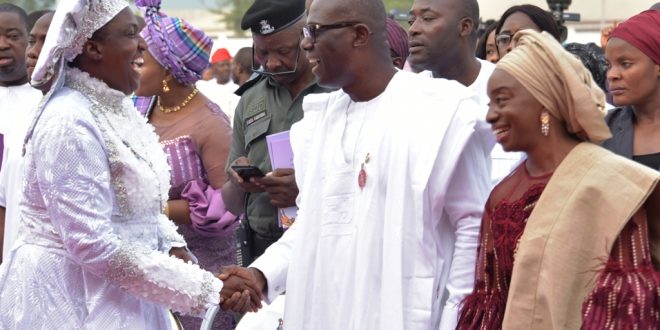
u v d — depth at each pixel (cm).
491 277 367
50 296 384
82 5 384
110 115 395
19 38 639
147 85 547
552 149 354
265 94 527
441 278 399
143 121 416
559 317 335
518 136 356
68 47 388
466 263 393
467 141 389
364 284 397
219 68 1286
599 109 348
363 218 400
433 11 532
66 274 386
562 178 346
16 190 514
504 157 509
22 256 392
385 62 415
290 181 483
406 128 398
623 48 441
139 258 381
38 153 381
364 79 412
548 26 608
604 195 337
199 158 550
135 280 383
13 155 516
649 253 335
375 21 411
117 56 396
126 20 397
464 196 396
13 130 544
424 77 409
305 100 438
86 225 374
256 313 483
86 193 376
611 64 448
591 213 339
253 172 484
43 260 386
